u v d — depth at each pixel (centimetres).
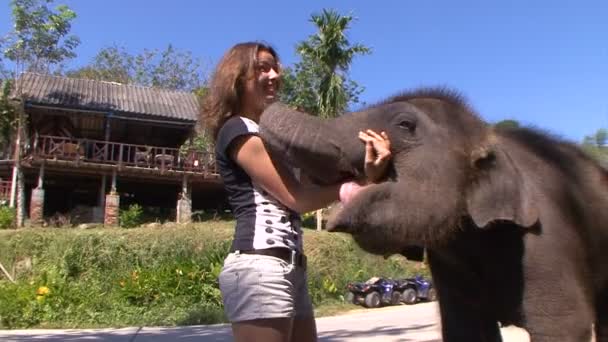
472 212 324
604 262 391
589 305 352
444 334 398
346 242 2234
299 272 323
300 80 2819
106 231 2144
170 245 2070
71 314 1588
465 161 327
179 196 3122
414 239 315
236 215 320
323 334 1130
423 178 320
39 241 2111
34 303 1574
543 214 346
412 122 330
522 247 343
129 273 1903
